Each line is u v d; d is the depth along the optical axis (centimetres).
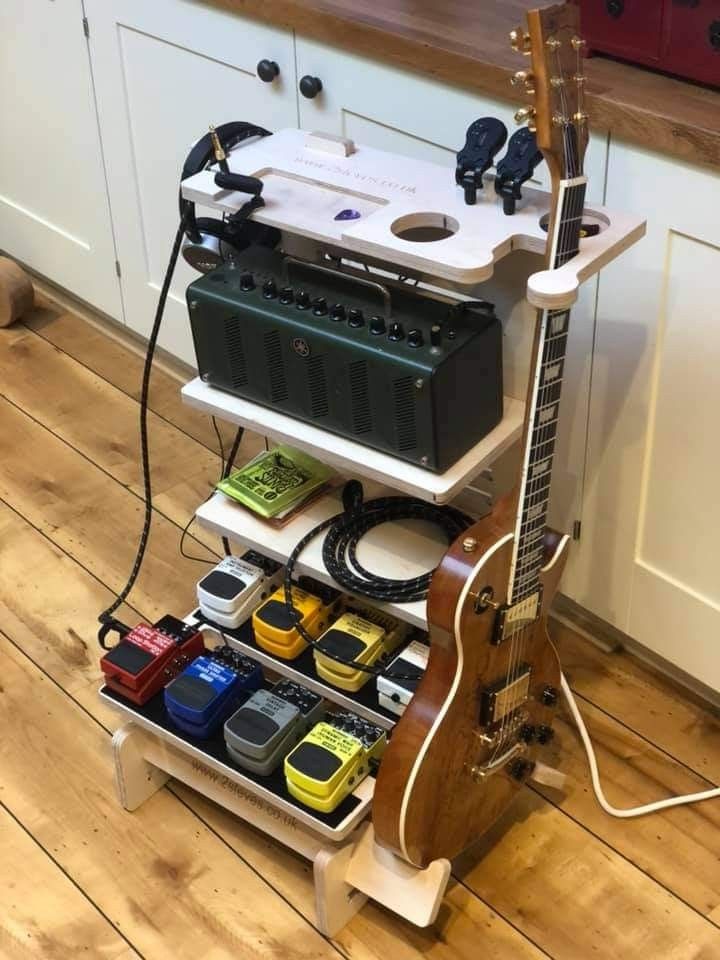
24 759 193
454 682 149
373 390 151
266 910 171
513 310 167
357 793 162
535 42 120
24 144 276
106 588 222
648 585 189
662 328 166
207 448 256
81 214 271
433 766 153
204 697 168
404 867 162
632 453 179
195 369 271
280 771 164
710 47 151
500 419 163
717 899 170
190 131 227
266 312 156
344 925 168
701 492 174
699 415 168
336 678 169
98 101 244
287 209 153
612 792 184
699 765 188
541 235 141
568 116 126
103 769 191
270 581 183
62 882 175
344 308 154
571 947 165
